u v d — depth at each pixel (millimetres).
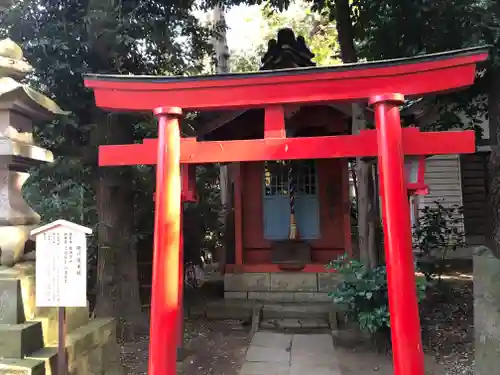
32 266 3316
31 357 2875
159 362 3279
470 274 9297
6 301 3016
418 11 5043
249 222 7797
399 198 3209
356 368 4887
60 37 4980
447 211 7965
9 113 3279
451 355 5078
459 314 6574
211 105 3621
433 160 10727
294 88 3549
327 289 7203
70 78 5117
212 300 7355
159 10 5586
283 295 7273
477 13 4871
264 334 6043
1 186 3340
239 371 4883
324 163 7727
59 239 2875
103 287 5965
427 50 5527
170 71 6004
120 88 3680
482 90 5723
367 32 6652
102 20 4766
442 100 5695
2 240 3244
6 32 5086
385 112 3328
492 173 5289
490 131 5391
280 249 7473
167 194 3502
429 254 7594
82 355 3344
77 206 7410
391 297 3123
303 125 6867
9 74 3387
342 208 7594
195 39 6289
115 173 5977
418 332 3080
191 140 3631
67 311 3484
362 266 5270
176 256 3477
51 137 5555
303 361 5070
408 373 2992
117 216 6055
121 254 6062
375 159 5516
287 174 7762
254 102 3588
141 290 7410
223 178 10141
